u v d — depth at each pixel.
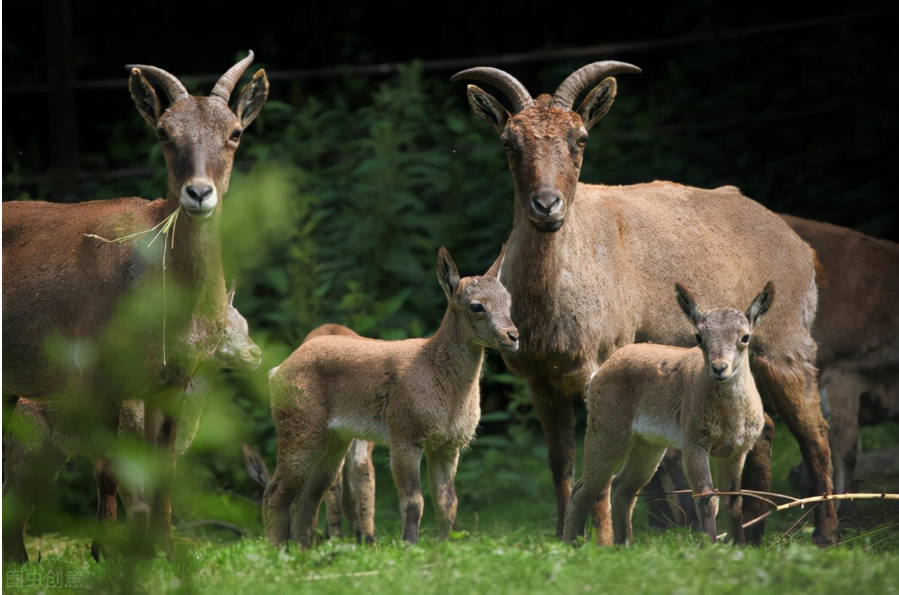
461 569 10.93
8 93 27.78
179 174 12.72
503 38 30.45
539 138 14.77
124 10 30.42
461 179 25.61
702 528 13.55
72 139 27.16
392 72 29.19
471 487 21.67
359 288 23.80
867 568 10.70
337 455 15.52
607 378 14.47
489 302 14.12
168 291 11.49
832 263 19.62
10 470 15.12
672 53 29.22
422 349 14.65
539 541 13.26
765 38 28.67
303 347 15.42
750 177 26.84
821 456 17.25
